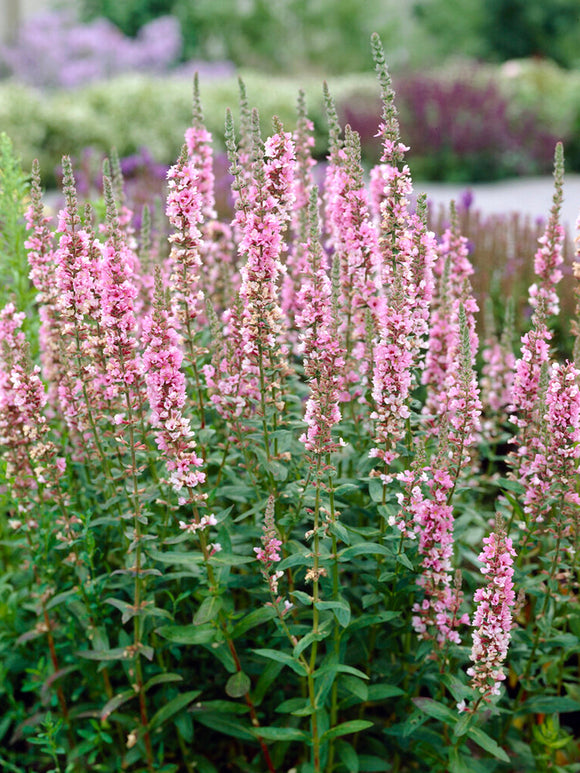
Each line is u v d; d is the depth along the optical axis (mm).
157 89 19078
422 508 3029
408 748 3430
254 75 24266
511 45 28859
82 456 3805
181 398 2955
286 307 3957
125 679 3865
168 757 3832
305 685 3473
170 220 3250
